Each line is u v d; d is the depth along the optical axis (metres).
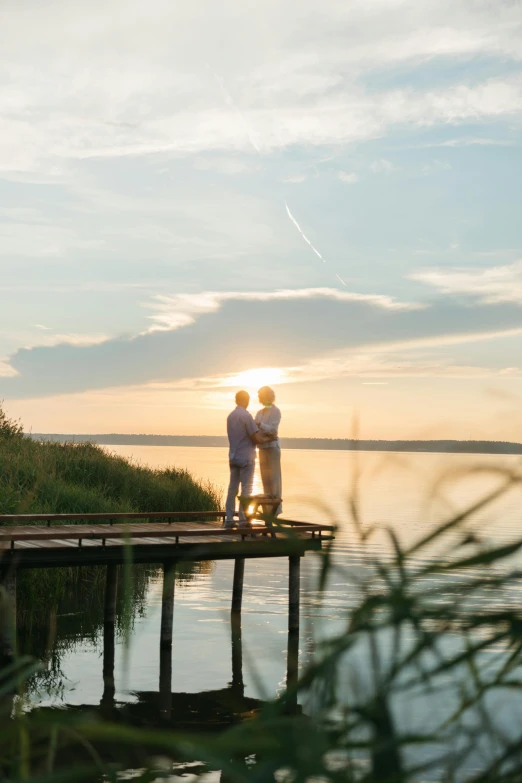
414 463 0.73
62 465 24.12
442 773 0.71
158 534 12.17
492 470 0.69
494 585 0.68
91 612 14.38
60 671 10.43
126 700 9.25
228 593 16.80
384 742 0.69
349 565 0.74
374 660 0.70
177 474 29.19
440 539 0.70
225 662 11.30
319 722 0.68
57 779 0.71
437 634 0.69
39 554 11.47
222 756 0.64
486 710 0.72
